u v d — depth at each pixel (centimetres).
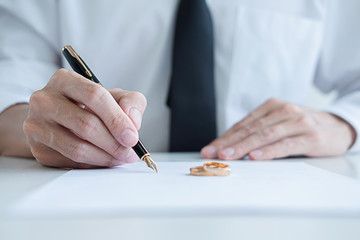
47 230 26
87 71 62
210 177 48
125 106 58
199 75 100
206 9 104
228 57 117
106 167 61
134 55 113
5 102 84
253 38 117
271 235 25
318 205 32
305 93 126
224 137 85
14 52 112
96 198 35
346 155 92
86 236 25
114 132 54
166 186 41
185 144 100
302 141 82
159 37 112
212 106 100
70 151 57
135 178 48
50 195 36
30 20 112
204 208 31
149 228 26
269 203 33
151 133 115
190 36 101
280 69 121
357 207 32
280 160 78
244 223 28
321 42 129
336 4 125
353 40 125
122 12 112
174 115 99
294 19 121
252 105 120
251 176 50
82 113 56
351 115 93
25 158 77
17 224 27
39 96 59
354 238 25
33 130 60
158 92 114
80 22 113
